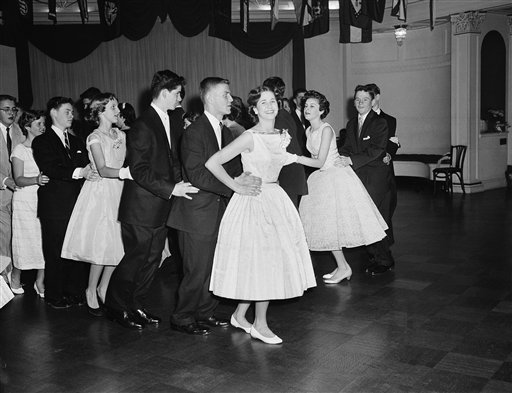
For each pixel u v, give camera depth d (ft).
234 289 11.75
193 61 42.34
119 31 35.42
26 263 15.67
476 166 35.96
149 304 15.24
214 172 11.51
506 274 17.33
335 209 16.25
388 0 38.45
